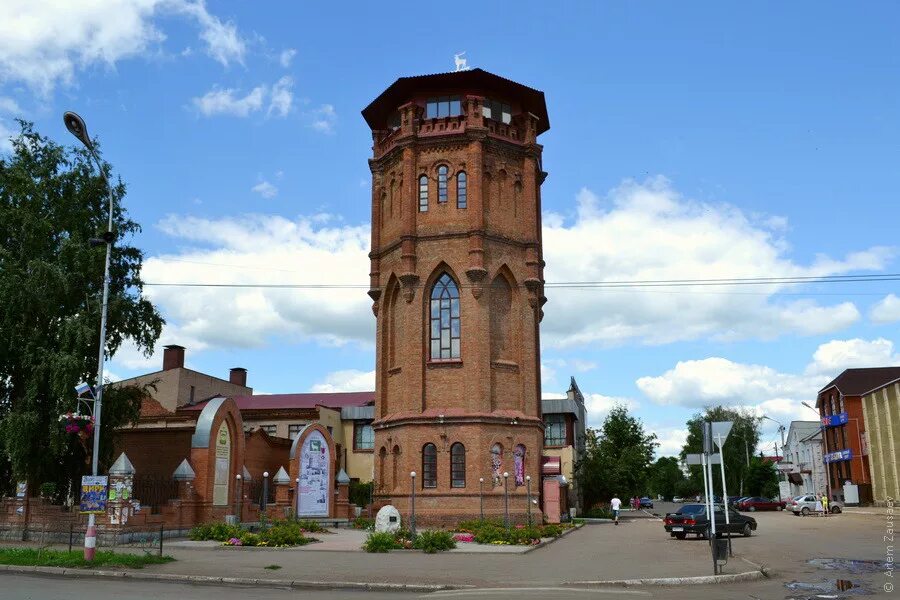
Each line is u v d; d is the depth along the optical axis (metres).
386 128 53.00
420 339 46.28
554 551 30.84
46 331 37.47
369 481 65.31
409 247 47.12
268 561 26.03
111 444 38.94
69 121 25.55
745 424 118.94
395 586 20.38
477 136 47.41
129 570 23.08
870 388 80.19
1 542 31.78
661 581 20.50
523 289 48.28
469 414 44.50
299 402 73.12
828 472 86.50
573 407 73.75
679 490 179.50
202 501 36.88
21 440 34.31
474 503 43.50
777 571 23.06
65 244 37.28
